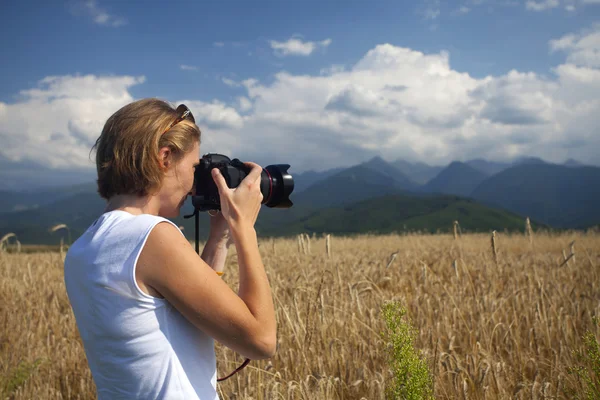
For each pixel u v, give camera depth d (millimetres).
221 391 3193
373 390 3195
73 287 1363
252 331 1291
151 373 1263
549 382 3320
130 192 1400
